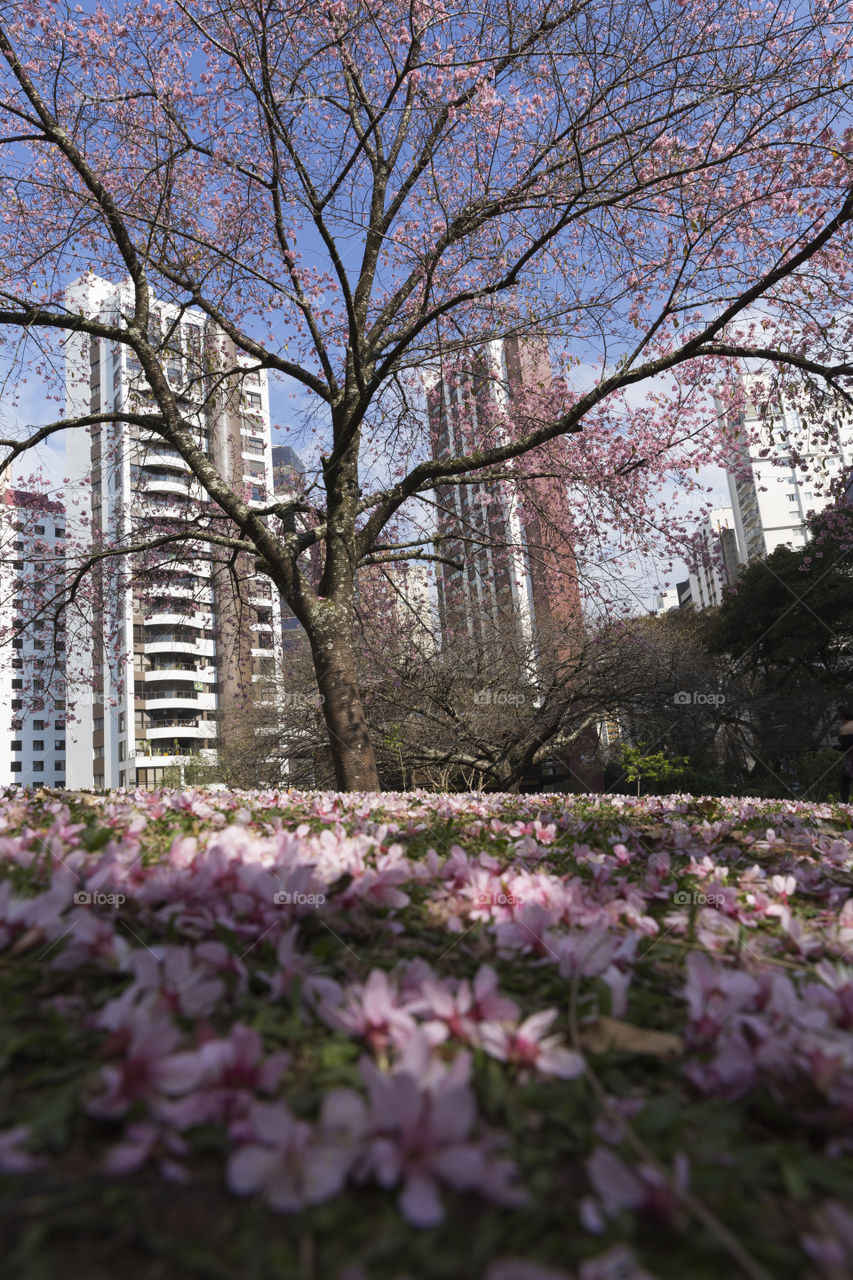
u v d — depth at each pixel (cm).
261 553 925
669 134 768
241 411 1159
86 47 862
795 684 2561
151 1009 115
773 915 219
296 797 526
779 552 2602
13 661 1293
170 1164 83
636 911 198
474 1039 112
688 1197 78
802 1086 103
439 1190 85
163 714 4384
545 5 716
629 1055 119
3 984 129
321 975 145
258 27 773
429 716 1448
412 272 970
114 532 1322
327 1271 70
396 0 802
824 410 869
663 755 1711
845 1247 74
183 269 891
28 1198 79
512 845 307
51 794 451
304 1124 84
